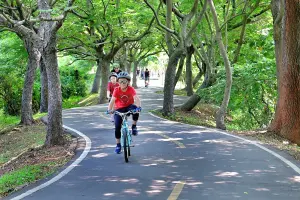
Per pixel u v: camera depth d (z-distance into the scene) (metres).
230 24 22.34
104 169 8.90
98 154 10.65
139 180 7.91
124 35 27.28
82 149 11.41
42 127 18.62
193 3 21.09
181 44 20.16
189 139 13.05
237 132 15.41
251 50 24.22
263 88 20.12
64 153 11.05
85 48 29.03
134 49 46.22
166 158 10.02
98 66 41.53
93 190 7.26
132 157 10.18
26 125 19.50
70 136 14.01
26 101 19.66
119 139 9.88
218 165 9.20
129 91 9.47
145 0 18.58
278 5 15.24
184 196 6.79
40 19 11.02
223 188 7.29
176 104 27.84
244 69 20.06
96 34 28.12
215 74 22.59
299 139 13.69
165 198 6.70
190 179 7.94
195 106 26.56
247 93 20.23
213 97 21.59
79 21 22.52
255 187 7.36
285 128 14.04
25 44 19.53
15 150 15.09
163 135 13.94
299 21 13.33
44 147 12.65
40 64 25.53
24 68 31.69
